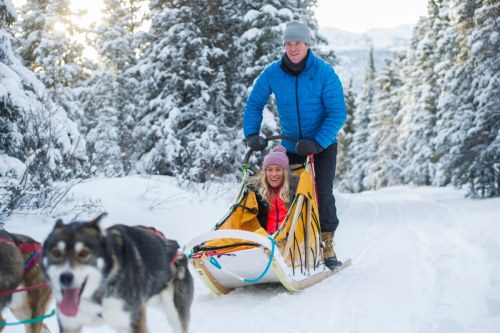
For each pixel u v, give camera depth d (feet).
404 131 113.80
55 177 27.37
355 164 146.20
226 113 54.39
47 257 9.55
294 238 17.52
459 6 68.95
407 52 125.70
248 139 19.93
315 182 19.83
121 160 41.86
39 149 24.86
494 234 23.52
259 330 13.62
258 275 16.66
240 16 55.16
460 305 14.30
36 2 65.41
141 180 31.45
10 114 27.12
